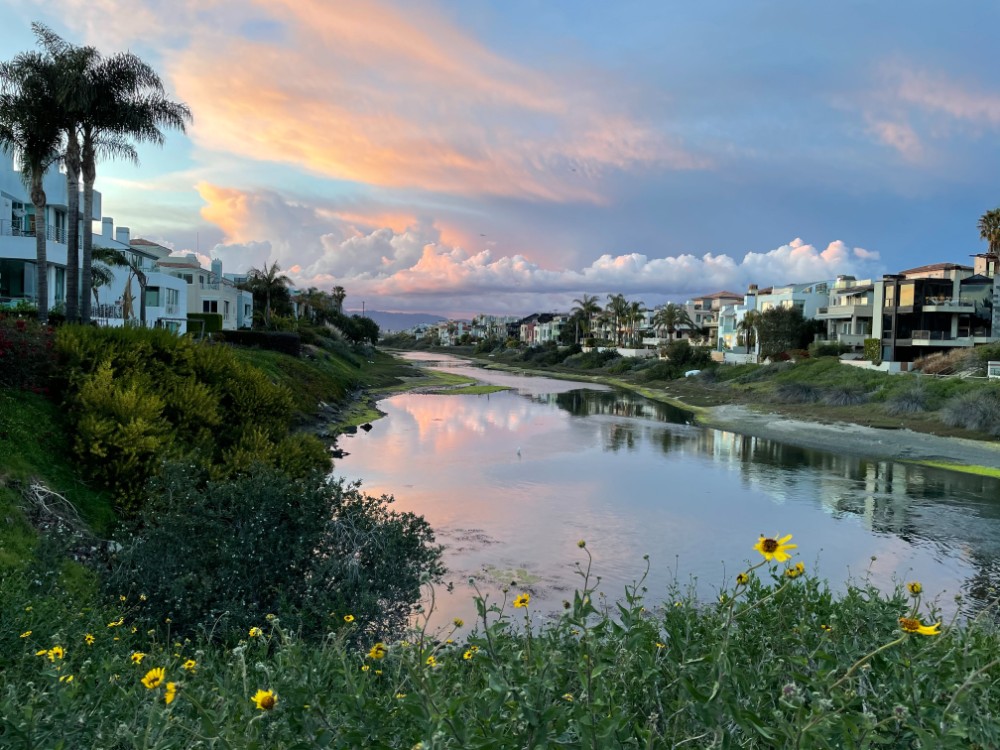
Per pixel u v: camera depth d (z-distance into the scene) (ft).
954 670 10.33
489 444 137.90
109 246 166.71
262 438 74.13
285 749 9.68
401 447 130.41
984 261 242.37
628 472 111.86
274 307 339.57
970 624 15.08
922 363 204.54
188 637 33.27
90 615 28.37
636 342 466.70
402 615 36.19
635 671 11.64
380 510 41.42
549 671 10.48
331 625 31.42
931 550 71.97
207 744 10.50
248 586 35.42
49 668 14.71
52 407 63.26
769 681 11.32
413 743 9.59
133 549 36.60
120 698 13.83
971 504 93.40
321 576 35.58
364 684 11.14
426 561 39.65
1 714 11.82
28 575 33.73
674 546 70.79
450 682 12.14
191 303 237.04
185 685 11.84
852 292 273.75
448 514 81.46
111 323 143.64
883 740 8.50
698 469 116.16
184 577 34.55
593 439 148.97
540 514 82.74
